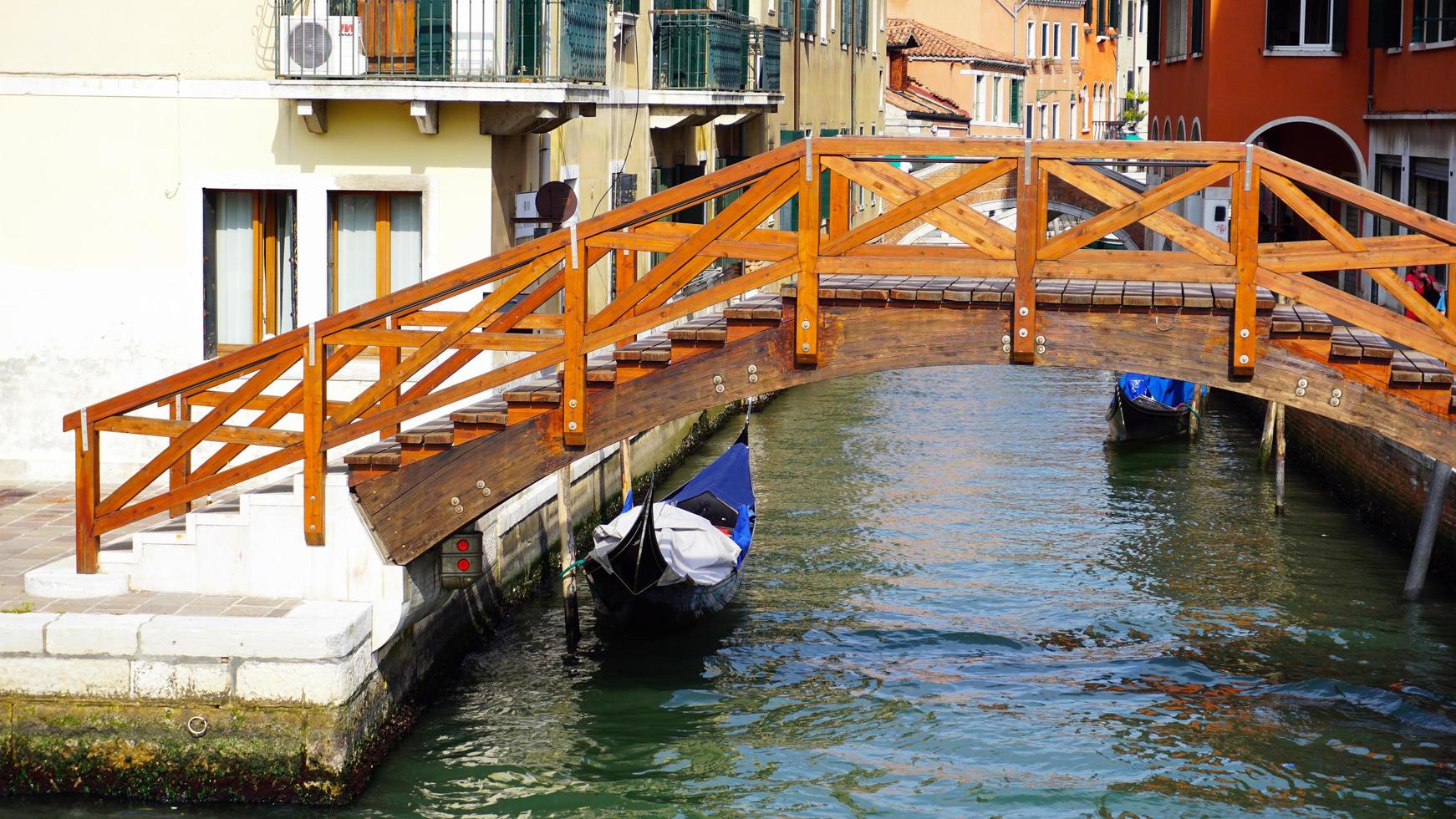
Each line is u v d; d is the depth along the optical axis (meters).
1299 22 27.91
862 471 23.58
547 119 15.98
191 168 16.06
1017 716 13.72
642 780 12.29
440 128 15.84
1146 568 18.25
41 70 16.03
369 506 11.83
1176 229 10.70
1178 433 26.50
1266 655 15.25
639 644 15.42
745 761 12.72
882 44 46.50
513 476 11.68
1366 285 27.64
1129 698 14.15
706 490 18.23
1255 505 21.53
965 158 10.84
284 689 11.12
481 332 11.55
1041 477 23.25
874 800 12.05
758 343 11.30
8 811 11.09
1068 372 34.19
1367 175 27.75
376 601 11.83
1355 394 10.77
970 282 11.80
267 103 15.93
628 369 11.50
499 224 16.31
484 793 11.91
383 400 13.06
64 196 16.16
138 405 11.84
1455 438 10.70
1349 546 19.27
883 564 18.36
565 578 15.20
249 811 11.19
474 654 14.89
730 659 15.05
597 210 21.19
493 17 15.84
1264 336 10.78
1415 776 12.45
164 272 16.17
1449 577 17.30
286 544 11.85
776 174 11.01
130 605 11.64
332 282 16.25
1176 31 33.00
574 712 13.61
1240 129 28.27
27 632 11.12
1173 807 11.94
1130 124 77.25
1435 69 23.42
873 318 11.16
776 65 29.16
